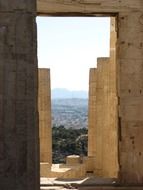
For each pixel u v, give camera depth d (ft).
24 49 37.73
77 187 73.67
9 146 37.27
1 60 37.32
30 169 37.73
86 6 74.79
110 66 100.78
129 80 74.28
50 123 114.01
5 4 37.45
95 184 74.33
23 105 37.65
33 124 37.99
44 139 113.29
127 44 74.59
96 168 109.19
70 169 108.27
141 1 74.69
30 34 37.83
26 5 37.68
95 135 116.47
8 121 37.35
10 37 37.45
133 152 73.72
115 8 74.74
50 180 79.46
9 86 37.42
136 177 73.46
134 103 74.08
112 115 98.73
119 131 74.43
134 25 74.59
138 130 73.92
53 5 74.59
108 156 100.27
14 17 37.50
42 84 113.60
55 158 221.66
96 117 114.21
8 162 37.22
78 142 228.84
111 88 99.96
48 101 113.91
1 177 37.09
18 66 37.60
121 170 73.72
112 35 100.22
